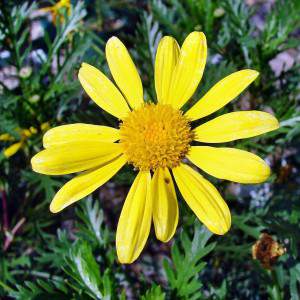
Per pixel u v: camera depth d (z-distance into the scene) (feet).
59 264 0.33
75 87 0.34
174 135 0.27
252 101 0.37
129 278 0.37
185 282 0.28
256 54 0.36
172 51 0.28
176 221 0.25
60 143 0.28
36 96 0.35
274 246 0.29
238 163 0.25
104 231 0.31
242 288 0.37
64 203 0.25
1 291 0.35
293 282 0.31
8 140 0.37
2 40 0.35
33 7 0.36
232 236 0.35
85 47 0.35
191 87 0.28
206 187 0.25
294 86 0.37
